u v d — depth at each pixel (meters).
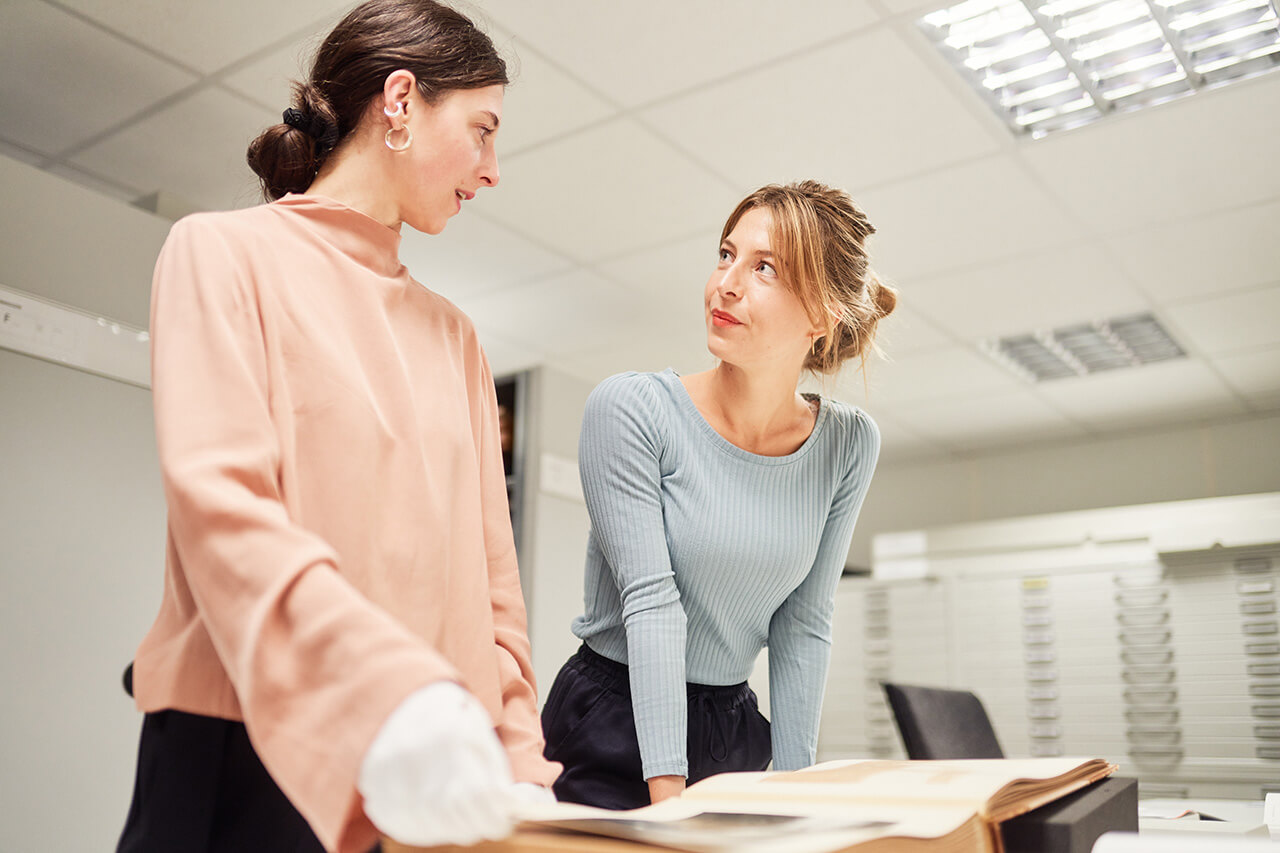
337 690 0.47
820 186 1.24
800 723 1.24
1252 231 3.26
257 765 0.66
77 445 2.45
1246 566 4.37
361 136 0.87
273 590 0.51
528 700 0.86
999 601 4.94
